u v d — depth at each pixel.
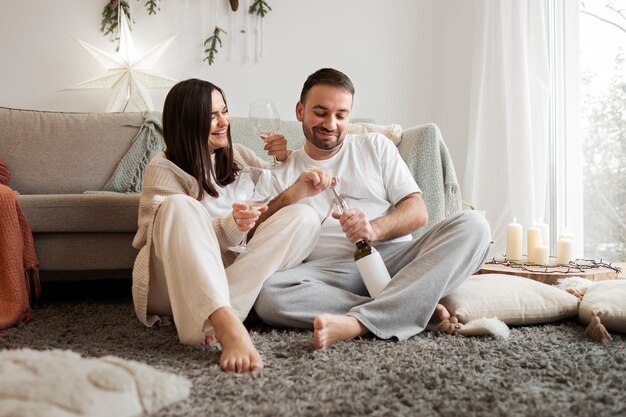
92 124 2.93
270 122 1.71
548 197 3.13
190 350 1.40
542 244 2.48
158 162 1.70
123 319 1.89
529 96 3.12
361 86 3.63
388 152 1.91
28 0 3.33
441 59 3.67
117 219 2.19
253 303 1.61
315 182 1.69
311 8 3.57
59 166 2.84
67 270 2.23
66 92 3.37
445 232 1.63
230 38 3.50
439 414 0.98
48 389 0.88
